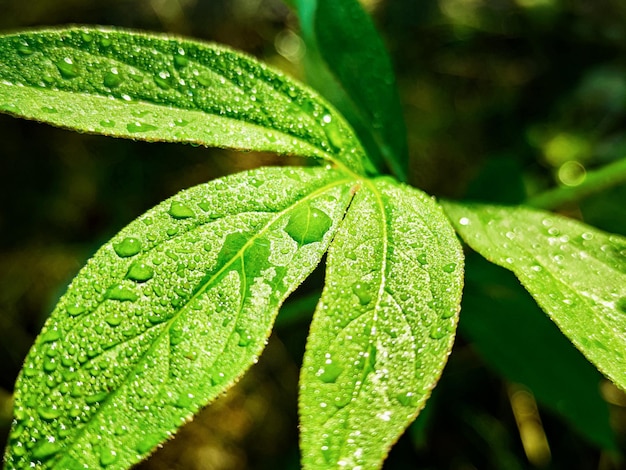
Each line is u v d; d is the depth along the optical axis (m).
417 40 0.37
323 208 0.15
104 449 0.12
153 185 0.35
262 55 0.37
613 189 0.28
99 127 0.14
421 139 0.36
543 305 0.14
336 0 0.18
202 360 0.13
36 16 0.36
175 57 0.15
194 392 0.13
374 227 0.14
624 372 0.13
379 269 0.14
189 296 0.13
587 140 0.33
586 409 0.21
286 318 0.21
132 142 0.35
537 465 0.27
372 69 0.18
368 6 0.38
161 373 0.13
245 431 0.29
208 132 0.15
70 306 0.13
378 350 0.13
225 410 0.30
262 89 0.16
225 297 0.13
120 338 0.13
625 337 0.14
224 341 0.13
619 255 0.15
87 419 0.13
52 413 0.12
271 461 0.28
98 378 0.13
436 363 0.13
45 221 0.33
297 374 0.30
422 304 0.14
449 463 0.27
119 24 0.36
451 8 0.37
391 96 0.18
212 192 0.14
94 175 0.35
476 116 0.36
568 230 0.16
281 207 0.15
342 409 0.13
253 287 0.14
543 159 0.33
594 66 0.35
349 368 0.13
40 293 0.32
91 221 0.34
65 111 0.14
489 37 0.37
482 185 0.23
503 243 0.15
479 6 0.37
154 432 0.12
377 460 0.12
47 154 0.35
